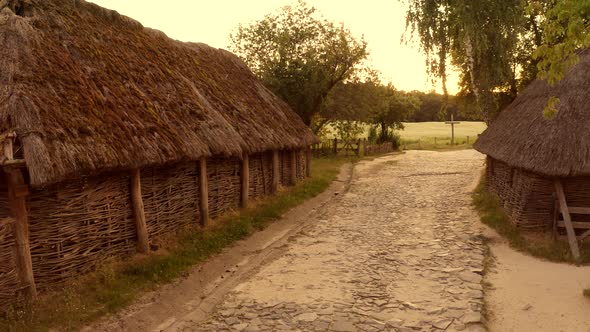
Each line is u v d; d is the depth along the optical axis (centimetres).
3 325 598
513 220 1116
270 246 1092
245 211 1309
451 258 939
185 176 1064
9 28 792
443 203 1535
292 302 744
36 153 638
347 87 3456
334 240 1124
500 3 1652
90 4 1091
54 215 724
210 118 1152
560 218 1002
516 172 1151
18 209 654
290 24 3189
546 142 962
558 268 860
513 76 2039
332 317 680
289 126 1736
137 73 1048
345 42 3094
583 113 977
